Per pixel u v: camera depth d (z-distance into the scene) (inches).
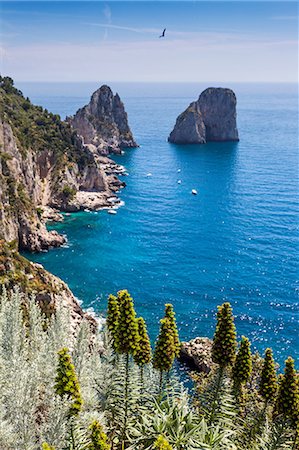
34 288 2536.9
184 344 2970.0
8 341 1477.6
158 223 5723.4
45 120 7357.3
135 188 7470.5
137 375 1430.9
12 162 5393.7
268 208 6368.1
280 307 3668.8
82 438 1133.1
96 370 1489.9
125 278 4143.7
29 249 4717.0
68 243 4992.6
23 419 1138.0
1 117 5634.8
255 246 4968.0
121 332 1289.4
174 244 5009.8
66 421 1093.1
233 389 1475.1
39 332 1668.3
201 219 5900.6
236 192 7229.3
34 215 4926.2
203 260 4579.2
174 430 1249.4
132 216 5999.0
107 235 5270.7
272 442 1262.3
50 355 1440.7
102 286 3981.3
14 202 4749.0
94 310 3545.8
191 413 1280.8
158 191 7293.3
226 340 1289.4
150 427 1284.4
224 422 1312.7
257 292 3905.0
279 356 3048.7
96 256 4640.8
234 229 5526.6
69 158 6815.9
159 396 1387.8
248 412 1536.7
